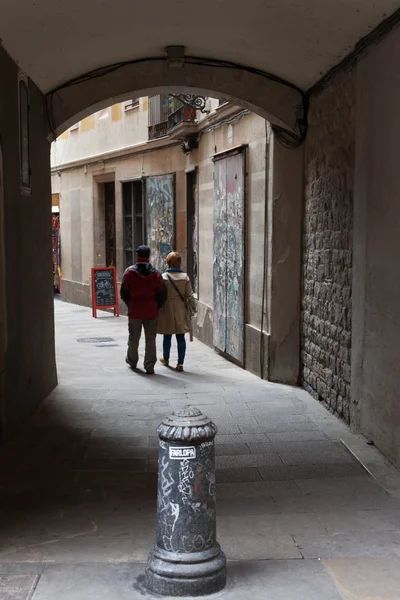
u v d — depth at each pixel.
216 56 8.38
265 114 8.73
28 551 4.09
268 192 9.17
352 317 6.70
